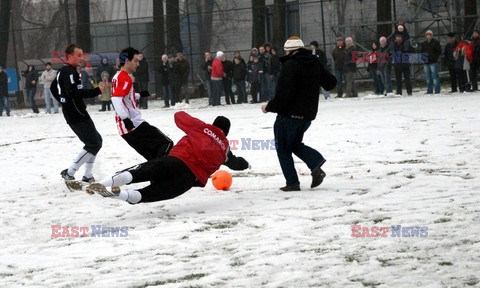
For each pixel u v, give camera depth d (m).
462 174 12.61
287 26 44.31
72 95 13.48
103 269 7.98
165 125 26.42
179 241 9.04
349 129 20.53
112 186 10.22
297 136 11.87
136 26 48.22
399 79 34.53
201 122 10.97
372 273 7.25
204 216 10.48
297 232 9.10
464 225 8.95
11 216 11.37
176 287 7.16
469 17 39.75
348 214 9.99
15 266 8.41
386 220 9.44
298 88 11.62
